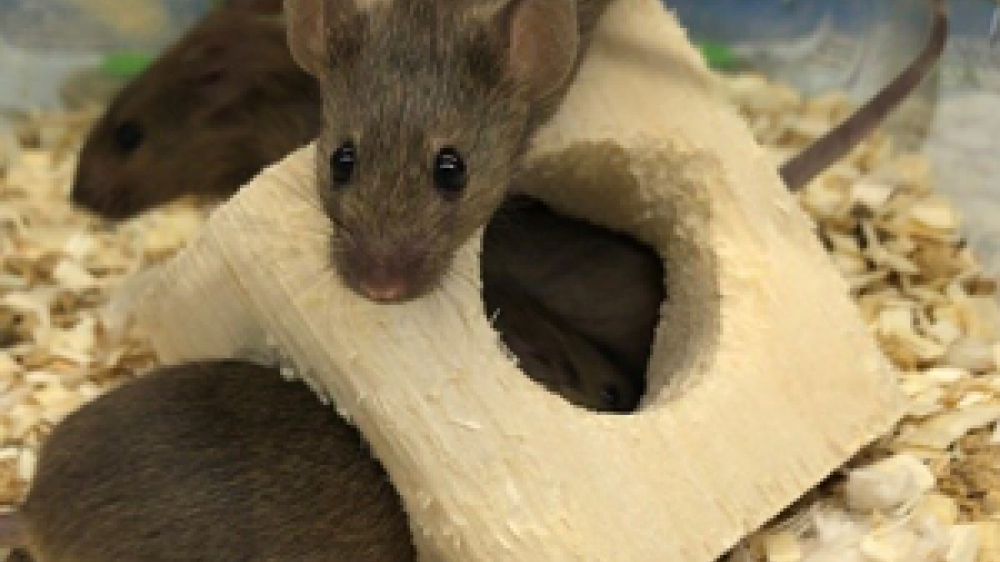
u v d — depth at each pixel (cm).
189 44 26
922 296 26
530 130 20
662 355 22
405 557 19
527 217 23
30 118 32
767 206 21
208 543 17
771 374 20
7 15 32
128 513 17
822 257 21
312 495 18
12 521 18
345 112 18
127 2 32
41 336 25
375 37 18
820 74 33
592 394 22
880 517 20
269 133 25
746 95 32
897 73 31
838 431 20
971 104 28
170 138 26
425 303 18
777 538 20
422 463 18
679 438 19
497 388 18
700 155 21
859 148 30
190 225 28
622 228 23
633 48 21
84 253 27
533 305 22
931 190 29
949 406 22
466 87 18
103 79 32
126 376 24
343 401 18
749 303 20
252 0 26
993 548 20
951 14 29
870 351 21
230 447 18
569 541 18
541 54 19
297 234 18
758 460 19
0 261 27
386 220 17
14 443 22
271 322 18
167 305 19
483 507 18
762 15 33
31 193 29
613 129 21
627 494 18
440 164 18
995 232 26
